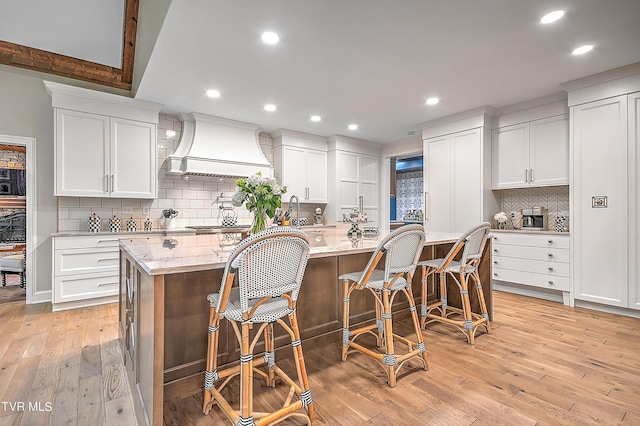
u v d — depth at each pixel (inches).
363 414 64.9
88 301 139.3
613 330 110.8
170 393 70.9
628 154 123.1
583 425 61.4
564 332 109.0
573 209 137.8
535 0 81.9
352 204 228.1
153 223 168.6
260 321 56.4
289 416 58.9
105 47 144.6
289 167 206.1
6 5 119.4
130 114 151.5
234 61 112.8
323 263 97.7
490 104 160.4
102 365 86.5
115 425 62.4
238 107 160.7
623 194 124.6
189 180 180.9
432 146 188.7
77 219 150.6
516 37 99.2
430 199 190.1
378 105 159.6
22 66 140.5
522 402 68.8
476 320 111.8
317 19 89.0
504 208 177.6
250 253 52.9
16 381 78.0
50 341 102.1
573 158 137.3
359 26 92.4
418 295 127.2
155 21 101.8
